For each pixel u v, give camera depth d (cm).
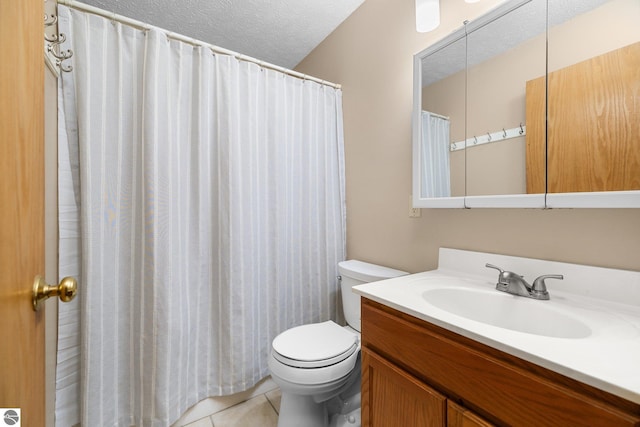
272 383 163
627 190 74
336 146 187
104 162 113
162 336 121
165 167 124
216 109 140
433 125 124
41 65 59
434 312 77
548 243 94
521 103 96
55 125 102
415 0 132
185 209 132
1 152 41
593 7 81
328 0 162
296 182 171
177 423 133
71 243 108
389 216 155
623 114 75
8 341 43
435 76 123
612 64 77
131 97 119
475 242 115
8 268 44
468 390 67
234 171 141
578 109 83
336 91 185
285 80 166
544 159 90
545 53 90
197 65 135
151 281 120
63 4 105
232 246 140
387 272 144
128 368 119
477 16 111
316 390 111
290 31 189
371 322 97
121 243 117
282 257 164
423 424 77
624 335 63
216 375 141
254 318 151
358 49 171
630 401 45
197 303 136
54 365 103
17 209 47
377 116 160
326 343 125
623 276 78
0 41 41
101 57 112
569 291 88
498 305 92
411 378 80
